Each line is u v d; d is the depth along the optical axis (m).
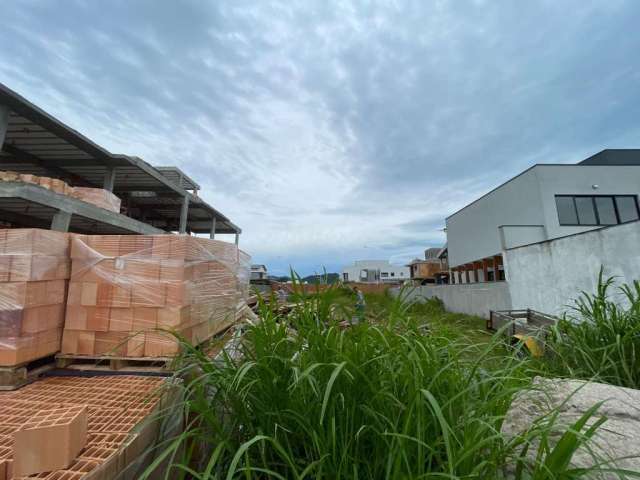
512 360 1.51
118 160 7.86
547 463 0.98
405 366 1.27
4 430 1.55
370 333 1.48
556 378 1.87
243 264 4.52
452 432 1.01
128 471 1.38
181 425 1.81
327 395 1.04
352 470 1.20
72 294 2.55
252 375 1.46
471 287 13.02
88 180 9.51
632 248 6.67
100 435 1.48
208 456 1.55
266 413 1.33
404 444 1.11
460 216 19.23
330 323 1.54
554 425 1.09
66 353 2.48
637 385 2.18
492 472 1.07
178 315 2.46
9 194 3.94
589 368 2.28
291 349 1.51
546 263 8.95
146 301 2.49
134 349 2.44
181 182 11.80
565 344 2.53
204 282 3.00
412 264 34.47
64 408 1.39
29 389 2.12
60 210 4.55
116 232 7.88
